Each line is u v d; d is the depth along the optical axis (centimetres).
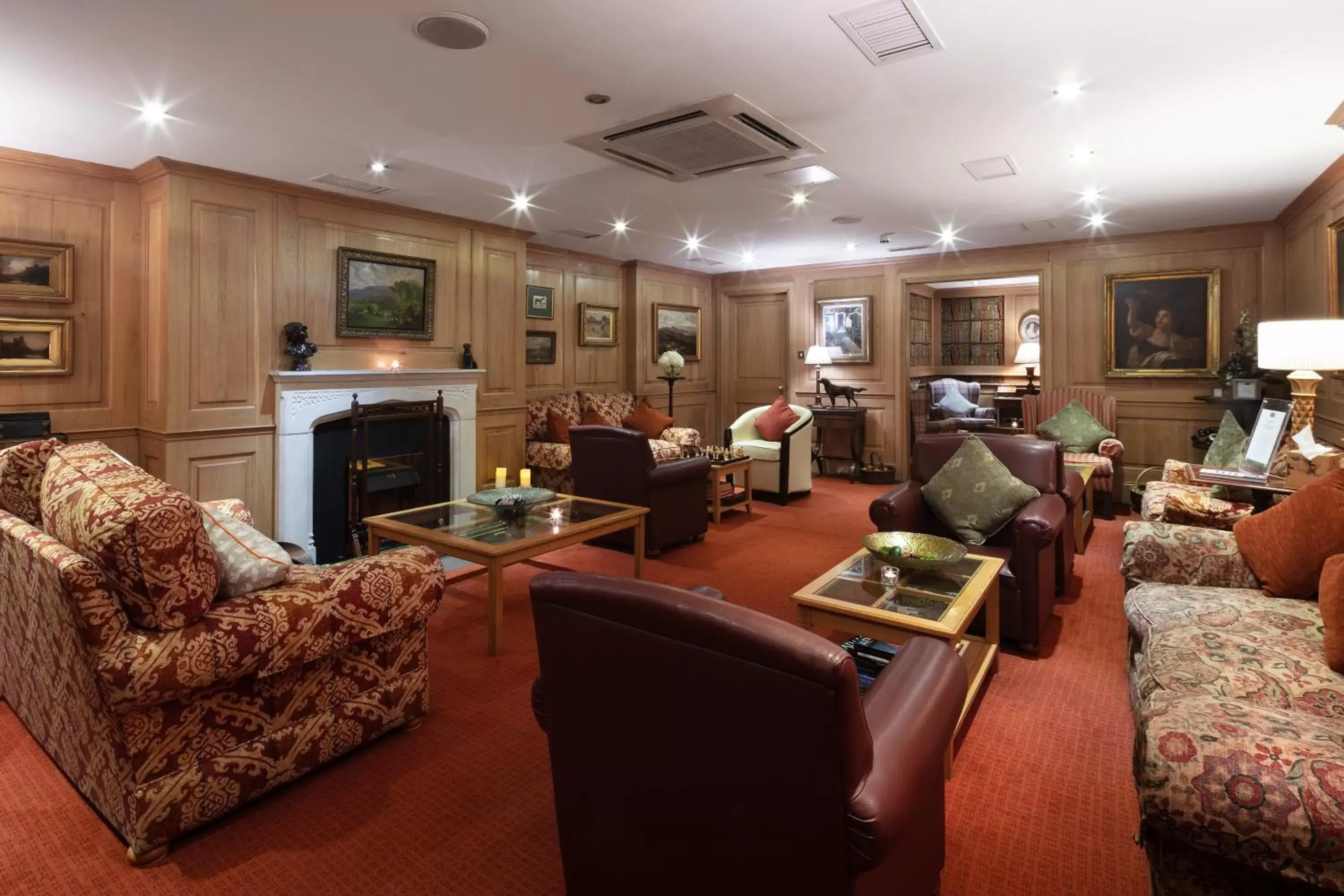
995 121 336
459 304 548
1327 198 437
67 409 402
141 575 161
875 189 458
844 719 103
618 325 774
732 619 109
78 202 399
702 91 299
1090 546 477
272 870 171
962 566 279
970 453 352
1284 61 272
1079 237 623
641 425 701
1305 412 333
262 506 442
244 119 333
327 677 205
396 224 507
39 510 221
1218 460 425
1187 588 236
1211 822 118
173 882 166
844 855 107
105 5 230
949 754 209
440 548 319
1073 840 181
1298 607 210
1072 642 311
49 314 393
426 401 515
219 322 420
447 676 278
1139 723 140
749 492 588
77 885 165
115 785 175
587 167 406
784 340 829
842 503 642
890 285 751
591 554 455
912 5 231
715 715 114
